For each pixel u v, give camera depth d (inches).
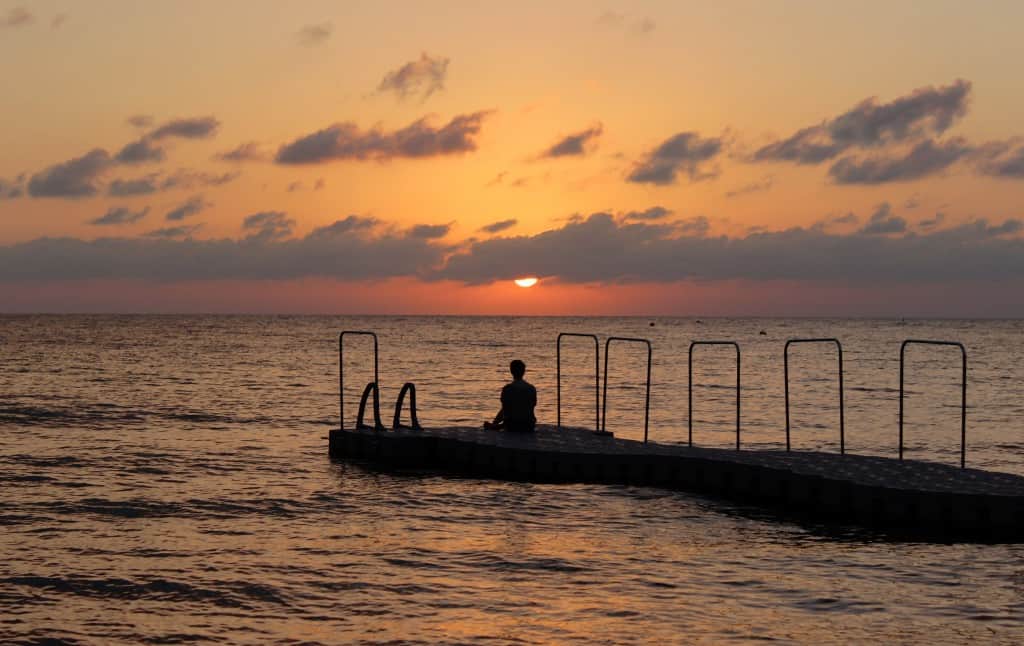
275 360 2837.1
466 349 3892.7
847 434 1133.7
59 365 2460.6
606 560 511.2
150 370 2299.5
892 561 517.3
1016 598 442.6
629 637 382.0
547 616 409.4
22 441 994.1
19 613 414.0
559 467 754.8
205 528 586.9
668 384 2011.6
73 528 582.6
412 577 473.7
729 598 438.6
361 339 5059.1
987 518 581.9
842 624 399.5
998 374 2409.0
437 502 677.3
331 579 468.8
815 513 641.0
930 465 695.7
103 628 394.6
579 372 2458.2
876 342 5123.0
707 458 722.2
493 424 895.7
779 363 2992.1
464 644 374.9
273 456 902.4
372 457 845.8
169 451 928.3
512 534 575.5
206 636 384.8
